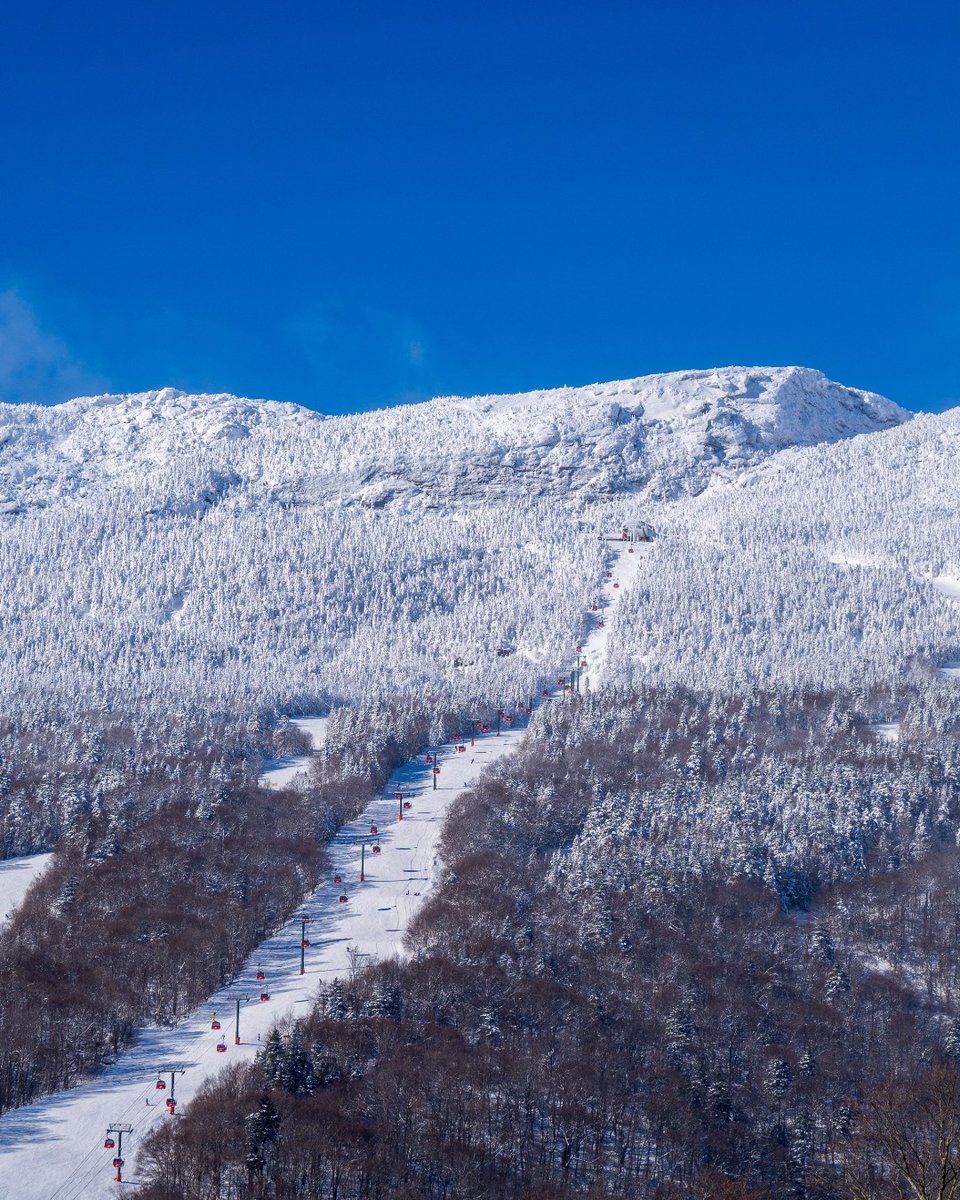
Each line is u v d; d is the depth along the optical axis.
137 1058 188.25
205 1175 149.62
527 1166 157.75
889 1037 192.62
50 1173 154.88
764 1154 164.00
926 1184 74.06
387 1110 163.38
